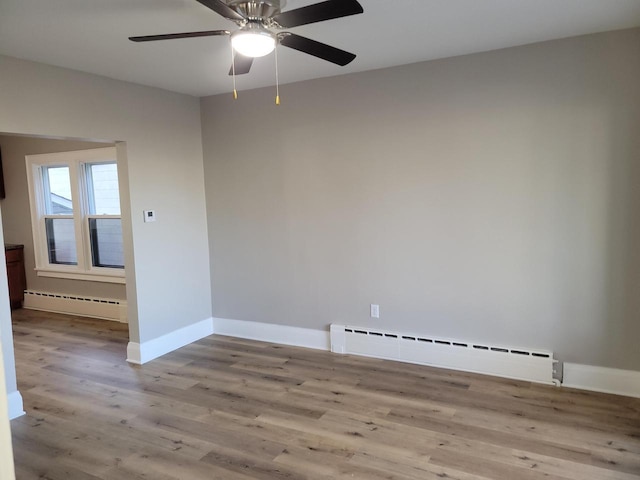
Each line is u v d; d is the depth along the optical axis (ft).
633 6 8.46
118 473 8.18
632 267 10.21
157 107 13.69
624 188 10.11
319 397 10.89
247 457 8.55
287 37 7.36
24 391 11.57
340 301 13.69
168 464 8.40
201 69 11.61
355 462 8.30
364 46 10.37
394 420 9.71
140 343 13.39
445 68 11.52
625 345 10.47
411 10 8.36
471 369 12.00
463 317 12.04
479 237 11.62
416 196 12.25
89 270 18.17
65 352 14.42
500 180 11.25
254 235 14.82
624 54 9.83
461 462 8.18
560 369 11.12
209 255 15.76
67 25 8.54
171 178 14.23
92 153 17.21
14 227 19.94
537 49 10.53
